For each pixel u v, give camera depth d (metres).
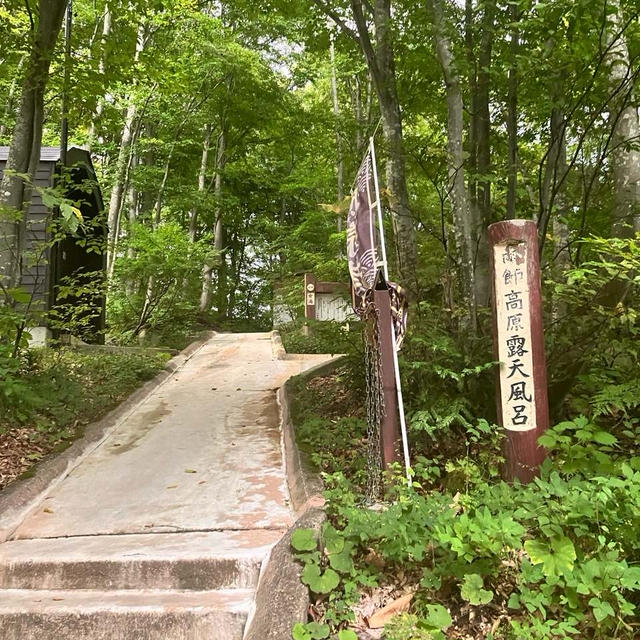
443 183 5.73
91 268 12.46
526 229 3.52
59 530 3.81
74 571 3.28
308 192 24.56
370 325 3.92
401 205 5.61
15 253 6.35
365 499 3.60
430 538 2.76
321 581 2.69
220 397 7.79
